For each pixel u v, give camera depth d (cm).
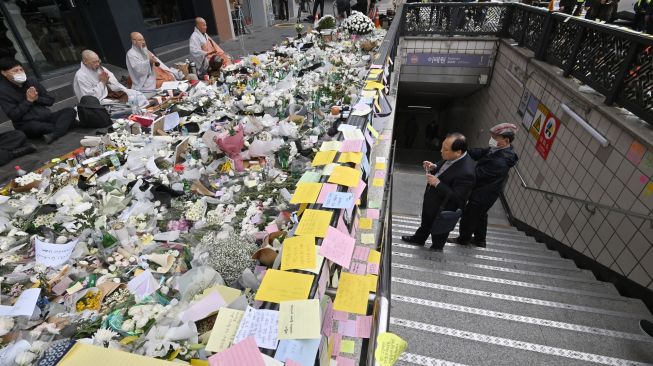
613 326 252
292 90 427
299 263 123
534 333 241
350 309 133
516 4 695
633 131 302
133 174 277
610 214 329
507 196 619
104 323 148
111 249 204
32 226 227
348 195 157
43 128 409
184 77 582
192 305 147
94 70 473
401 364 213
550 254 411
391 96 484
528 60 570
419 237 371
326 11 1544
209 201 246
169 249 206
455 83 834
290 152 291
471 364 216
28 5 580
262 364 90
